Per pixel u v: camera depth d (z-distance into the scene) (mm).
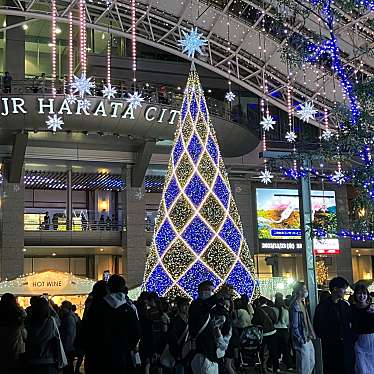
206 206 15555
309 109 15266
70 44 28094
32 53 33875
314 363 9898
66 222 33219
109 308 6625
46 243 31375
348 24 25406
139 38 31141
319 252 37500
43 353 7691
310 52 14328
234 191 36188
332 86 33219
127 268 31438
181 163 16047
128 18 31891
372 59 26203
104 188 38562
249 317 13180
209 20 31766
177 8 30734
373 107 13195
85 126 26969
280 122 38406
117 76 33719
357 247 39125
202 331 7598
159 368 11156
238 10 31328
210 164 15977
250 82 34281
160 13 31094
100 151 31516
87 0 30047
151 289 15438
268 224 36656
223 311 8016
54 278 19531
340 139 13500
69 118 26344
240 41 32750
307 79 33531
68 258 37375
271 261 34344
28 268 36406
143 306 11125
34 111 25625
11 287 19125
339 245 38281
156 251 15750
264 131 36094
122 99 26312
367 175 13195
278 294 14336
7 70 31125
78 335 6742
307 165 14562
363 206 13969
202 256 15172
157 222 16094
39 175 34125
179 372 9625
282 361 15672
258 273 38250
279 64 32906
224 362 9977
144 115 27234
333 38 13797
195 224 15398
